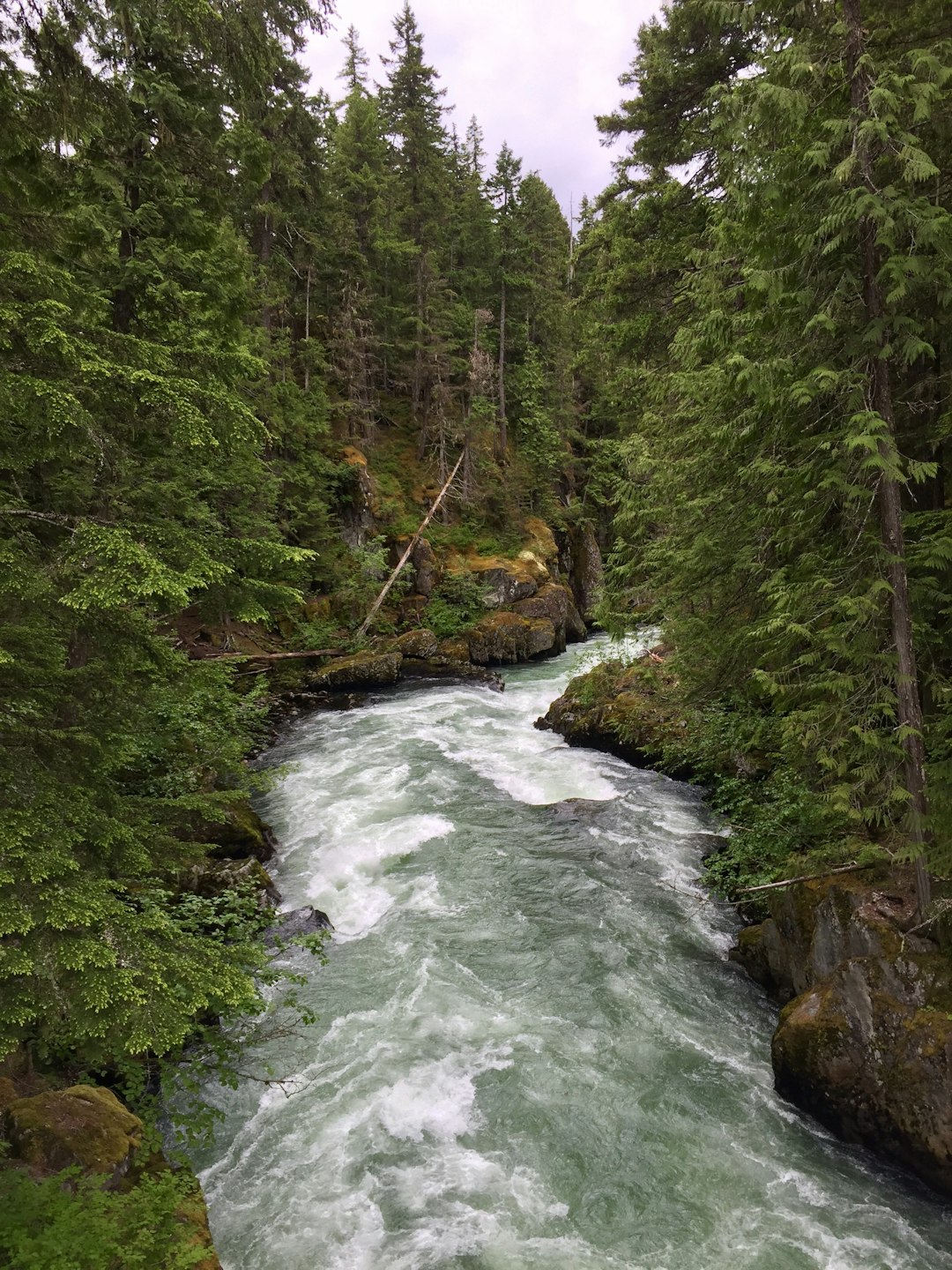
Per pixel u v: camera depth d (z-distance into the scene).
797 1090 7.18
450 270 40.81
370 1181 6.50
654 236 16.05
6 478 8.06
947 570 7.08
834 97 6.79
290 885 11.73
